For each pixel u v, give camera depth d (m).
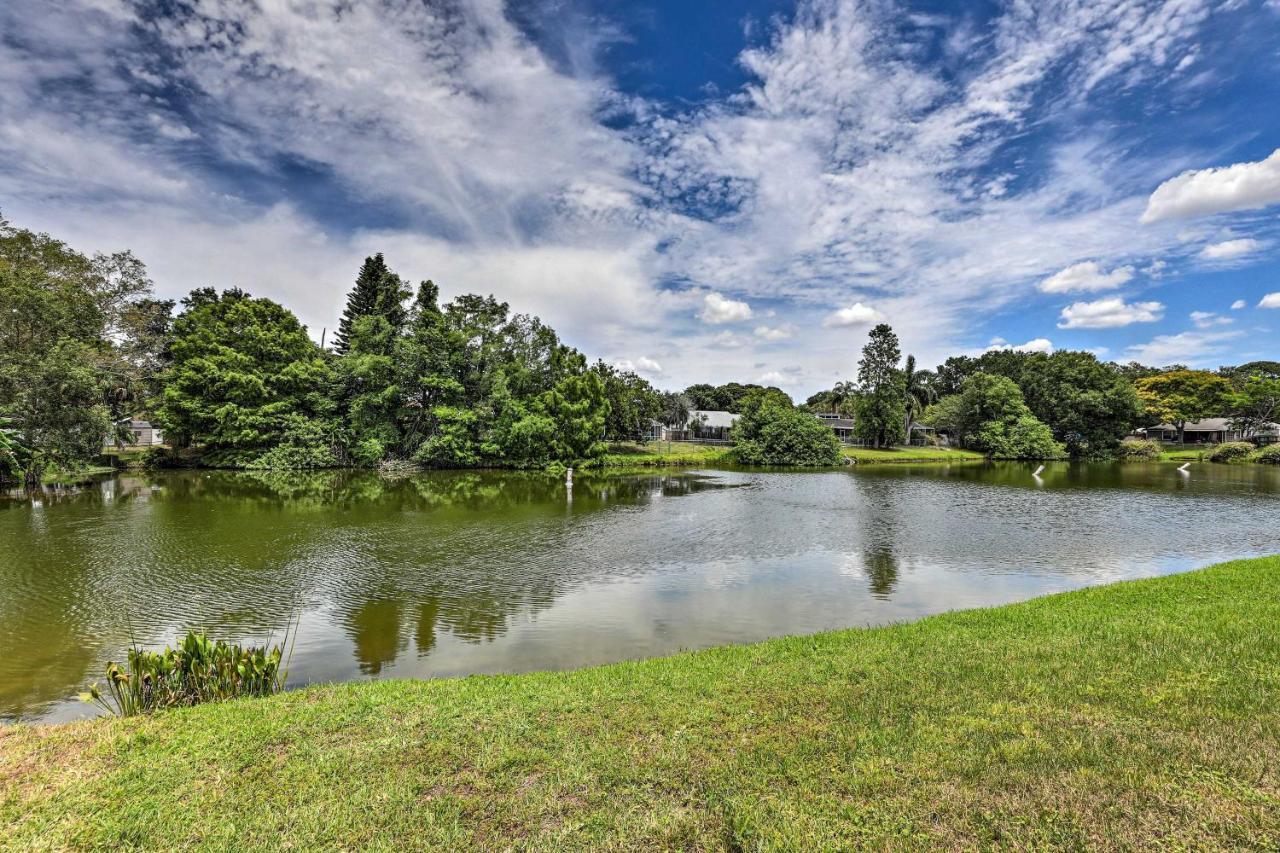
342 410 48.09
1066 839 3.95
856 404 73.94
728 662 8.01
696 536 20.44
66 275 38.72
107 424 32.44
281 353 45.69
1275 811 4.14
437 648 10.33
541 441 46.56
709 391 110.06
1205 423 77.19
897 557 17.53
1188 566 16.69
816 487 36.38
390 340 49.19
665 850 4.04
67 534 19.50
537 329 54.59
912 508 27.62
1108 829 4.02
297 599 13.05
